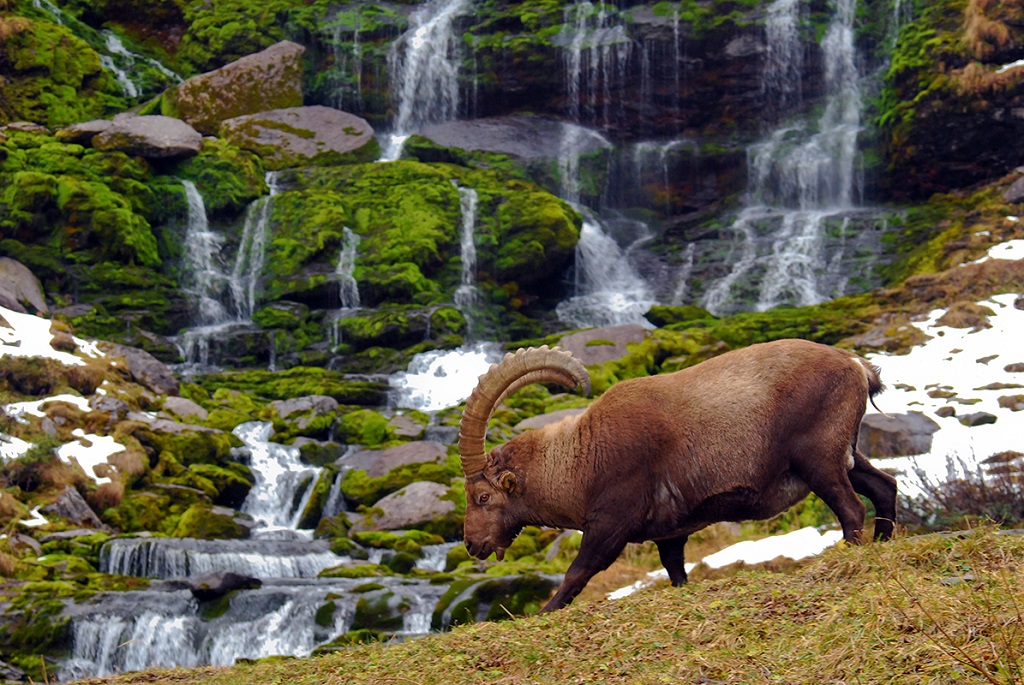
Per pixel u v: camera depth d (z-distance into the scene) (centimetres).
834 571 1123
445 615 2048
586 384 1338
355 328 4475
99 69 5800
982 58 4822
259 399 3897
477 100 6041
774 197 5519
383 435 3519
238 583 2339
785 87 5841
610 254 5334
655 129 5956
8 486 2855
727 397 1298
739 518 1312
